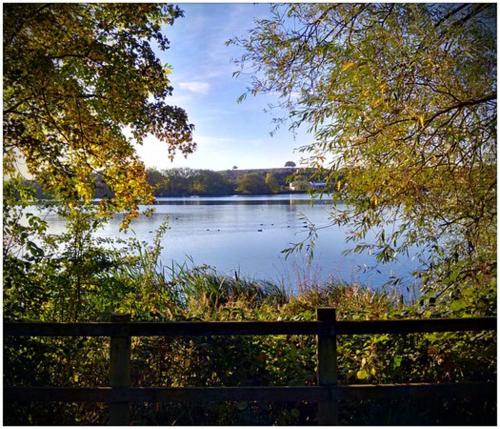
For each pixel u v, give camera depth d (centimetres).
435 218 425
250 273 1098
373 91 376
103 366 389
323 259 1234
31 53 489
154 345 370
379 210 424
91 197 575
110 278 452
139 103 575
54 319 421
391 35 380
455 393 304
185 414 348
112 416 301
